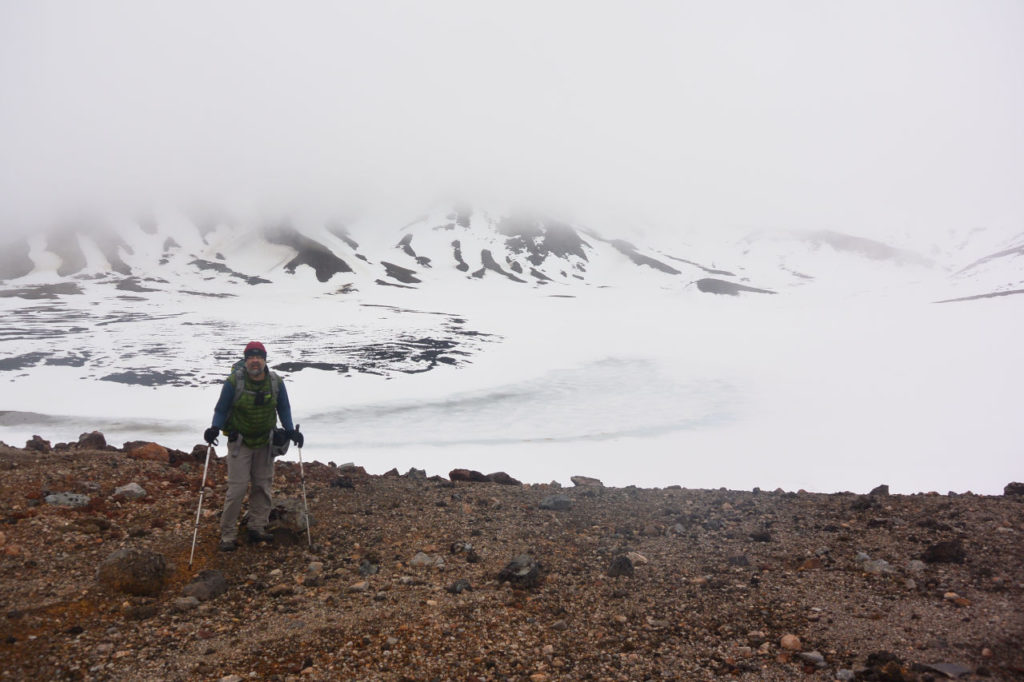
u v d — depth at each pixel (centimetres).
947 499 821
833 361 5062
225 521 653
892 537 683
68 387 3859
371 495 879
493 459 2383
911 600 539
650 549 693
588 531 756
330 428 3025
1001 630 476
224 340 6209
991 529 675
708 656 472
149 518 719
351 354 5466
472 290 15250
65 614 508
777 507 838
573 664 464
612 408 3547
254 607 548
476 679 441
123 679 430
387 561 656
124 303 10381
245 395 638
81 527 664
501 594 583
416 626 521
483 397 3847
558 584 606
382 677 443
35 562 582
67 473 832
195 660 460
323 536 714
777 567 632
